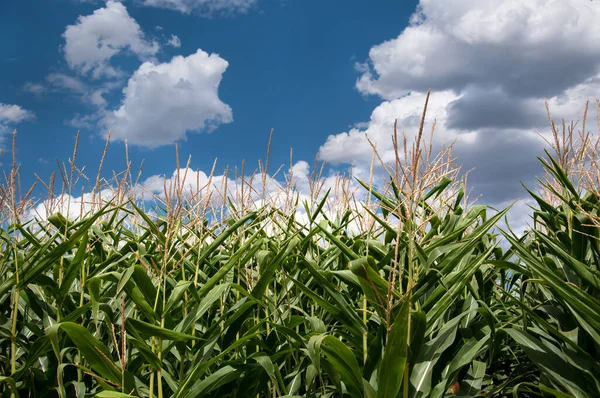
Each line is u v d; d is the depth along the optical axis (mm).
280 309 3680
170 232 2834
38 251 3094
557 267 3119
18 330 3678
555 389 2771
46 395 3246
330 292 2789
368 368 2646
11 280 3027
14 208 3182
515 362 3752
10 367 3365
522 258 2707
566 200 3053
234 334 3127
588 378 2672
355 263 2371
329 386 3271
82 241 3031
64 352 3018
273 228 4262
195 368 2564
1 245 3480
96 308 2527
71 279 3119
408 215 2521
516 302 3246
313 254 3881
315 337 2457
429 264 2621
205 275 3463
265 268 3154
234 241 3990
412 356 2535
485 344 2895
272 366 2797
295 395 2949
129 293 2590
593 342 2848
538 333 2932
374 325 3348
